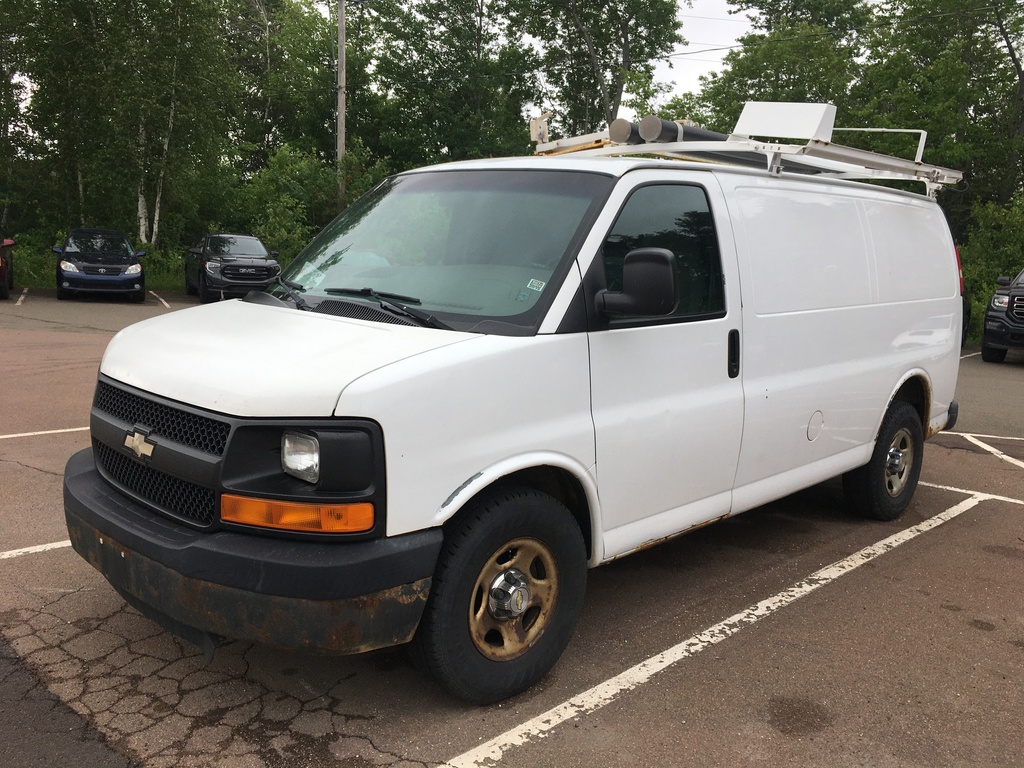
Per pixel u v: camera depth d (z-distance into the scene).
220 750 2.84
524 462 3.02
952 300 5.84
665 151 4.34
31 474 5.80
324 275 3.72
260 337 3.07
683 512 3.81
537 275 3.25
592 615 4.02
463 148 38.72
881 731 3.10
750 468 4.12
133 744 2.86
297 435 2.64
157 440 2.89
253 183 30.33
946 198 34.12
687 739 3.00
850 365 4.76
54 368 9.91
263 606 2.61
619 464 3.40
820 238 4.52
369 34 38.72
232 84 26.14
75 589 4.05
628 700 3.25
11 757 2.76
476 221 3.55
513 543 3.08
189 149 25.30
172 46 24.23
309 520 2.62
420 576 2.75
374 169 27.48
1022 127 34.44
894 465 5.48
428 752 2.87
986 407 10.27
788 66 35.91
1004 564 4.86
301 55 38.09
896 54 32.22
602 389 3.31
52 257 24.02
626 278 3.09
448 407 2.80
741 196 4.06
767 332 4.10
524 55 40.50
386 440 2.66
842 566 4.75
